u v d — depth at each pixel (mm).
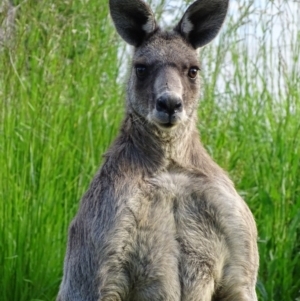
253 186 14391
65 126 13945
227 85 15906
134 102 10125
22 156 13539
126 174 9789
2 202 13078
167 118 9680
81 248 9758
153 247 9508
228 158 14508
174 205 9633
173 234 9578
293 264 13062
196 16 10617
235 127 15461
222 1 10617
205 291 9594
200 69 10453
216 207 9625
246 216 9797
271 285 12852
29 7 14234
